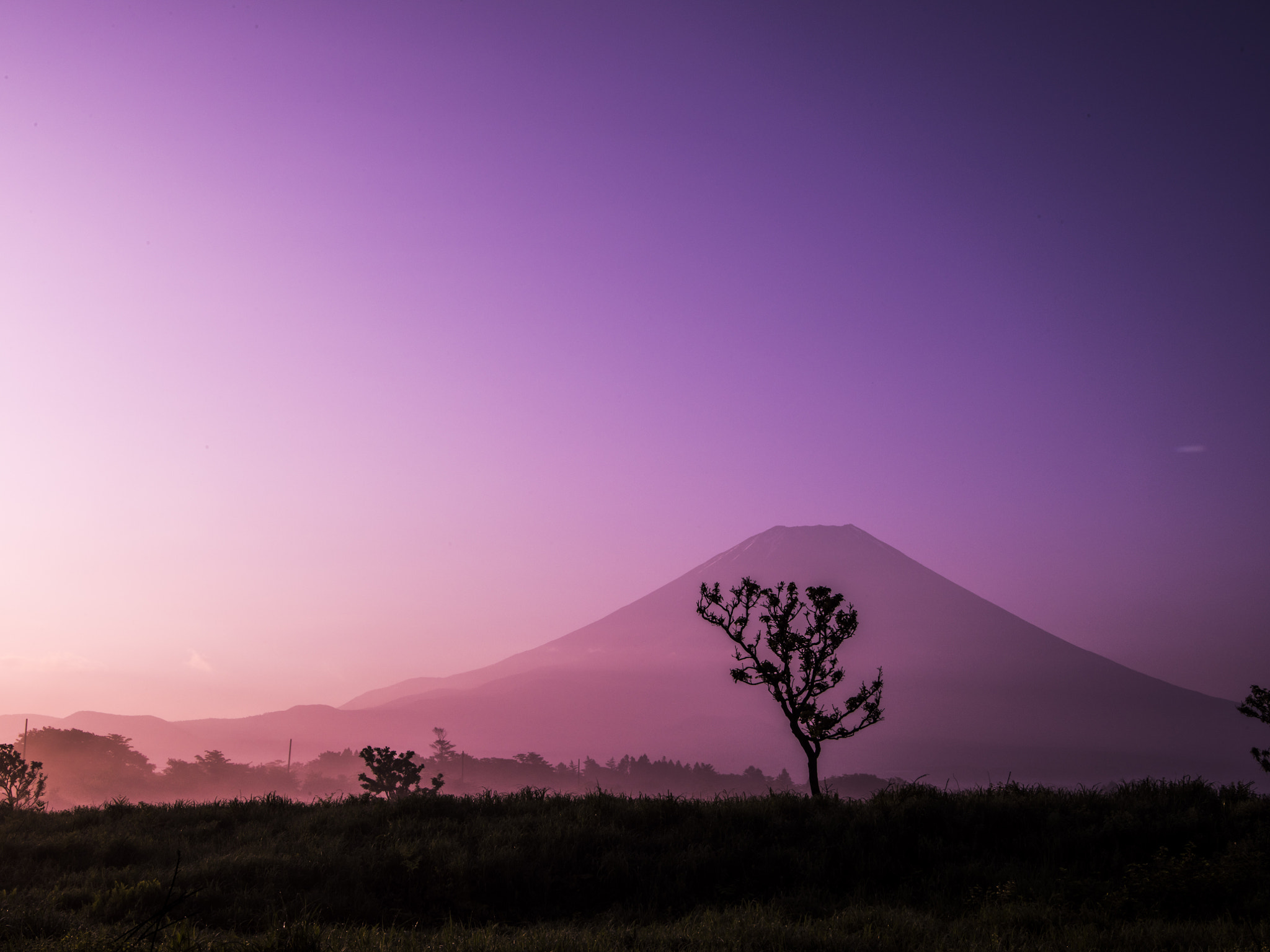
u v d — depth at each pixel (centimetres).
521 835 1700
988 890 1445
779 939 1107
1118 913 1309
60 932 1120
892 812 1780
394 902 1447
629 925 1313
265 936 1056
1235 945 1100
